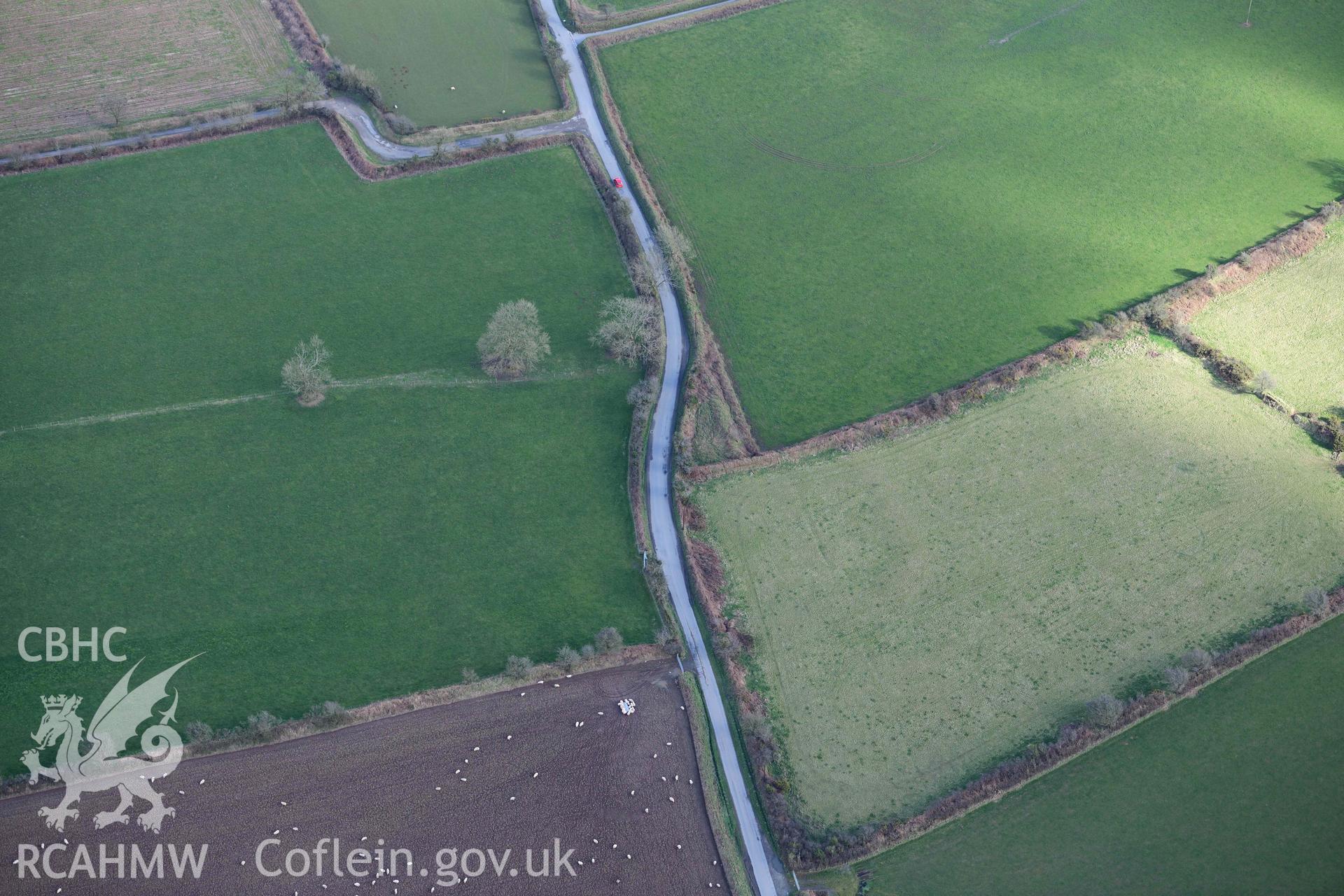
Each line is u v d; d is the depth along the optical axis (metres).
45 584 124.94
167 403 142.75
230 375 146.25
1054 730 115.81
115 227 163.75
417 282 158.62
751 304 158.75
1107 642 122.81
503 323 144.50
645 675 120.12
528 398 145.88
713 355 151.50
